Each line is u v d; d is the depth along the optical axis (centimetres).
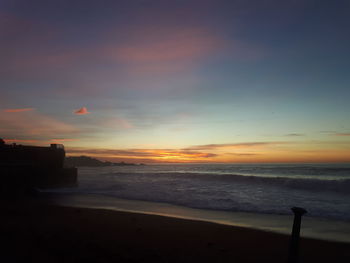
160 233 767
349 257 600
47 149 2436
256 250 624
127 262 512
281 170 4341
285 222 971
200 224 907
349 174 3297
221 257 569
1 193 1853
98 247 597
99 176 3772
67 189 2211
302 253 625
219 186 2153
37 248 574
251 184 2194
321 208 1236
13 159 2212
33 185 2138
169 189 2033
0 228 748
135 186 2280
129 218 988
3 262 484
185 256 566
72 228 783
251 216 1093
